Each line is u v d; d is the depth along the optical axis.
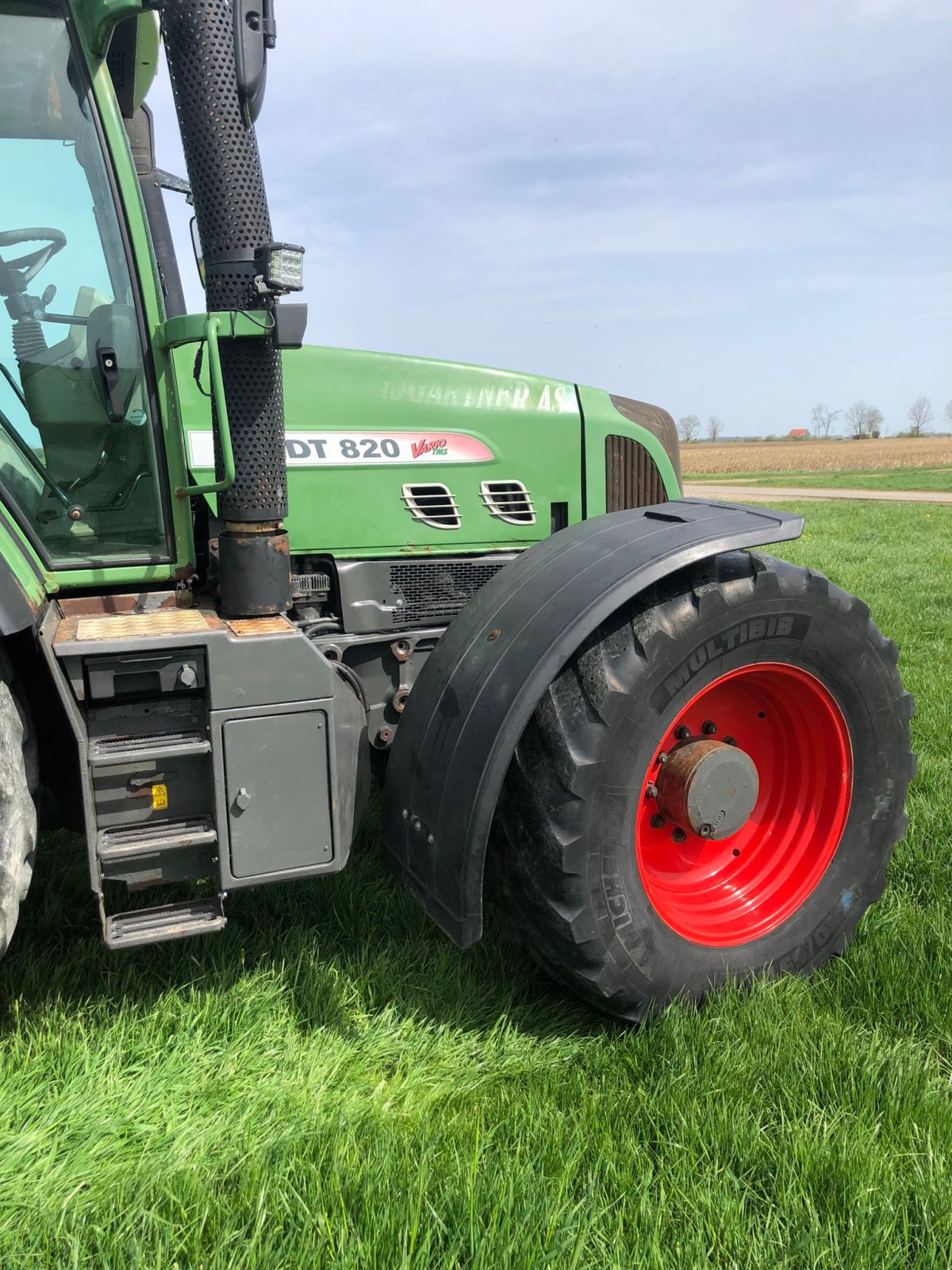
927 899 2.94
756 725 2.67
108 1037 2.16
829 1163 1.79
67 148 2.02
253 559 2.16
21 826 1.82
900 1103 1.97
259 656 2.00
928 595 7.96
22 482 2.14
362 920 2.74
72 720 1.88
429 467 2.85
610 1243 1.64
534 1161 1.81
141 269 2.10
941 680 5.21
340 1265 1.56
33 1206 1.71
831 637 2.46
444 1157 1.81
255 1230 1.62
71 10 1.90
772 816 2.71
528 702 2.12
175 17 1.90
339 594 2.77
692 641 2.22
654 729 2.21
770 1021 2.24
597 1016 2.40
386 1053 2.21
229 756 2.01
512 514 3.00
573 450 3.09
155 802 2.00
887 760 2.64
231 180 1.98
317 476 2.71
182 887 2.86
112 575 2.23
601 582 2.20
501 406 2.97
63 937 2.58
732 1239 1.65
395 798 2.34
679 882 2.61
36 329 2.10
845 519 18.12
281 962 2.51
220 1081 2.08
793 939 2.54
